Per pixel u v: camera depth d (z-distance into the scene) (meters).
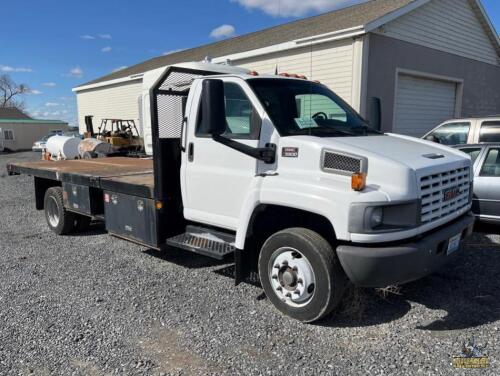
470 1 15.16
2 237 7.38
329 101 4.99
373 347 3.56
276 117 4.23
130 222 5.49
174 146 5.12
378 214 3.48
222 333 3.84
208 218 4.75
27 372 3.31
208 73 5.40
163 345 3.67
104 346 3.67
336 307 4.10
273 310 4.27
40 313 4.30
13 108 64.62
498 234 6.59
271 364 3.36
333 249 3.83
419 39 13.35
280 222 4.43
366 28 11.09
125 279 5.19
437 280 4.88
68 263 5.85
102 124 23.66
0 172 19.44
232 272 5.38
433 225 3.84
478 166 6.52
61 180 7.02
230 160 4.46
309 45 12.54
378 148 3.97
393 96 12.73
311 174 3.87
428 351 3.48
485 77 17.08
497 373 3.18
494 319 3.98
